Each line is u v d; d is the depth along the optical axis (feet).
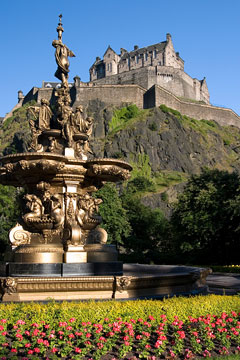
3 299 26.30
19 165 33.78
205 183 112.78
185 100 395.14
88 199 37.11
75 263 31.27
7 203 126.21
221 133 388.98
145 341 20.27
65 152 37.35
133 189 284.41
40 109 39.42
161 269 48.49
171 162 331.98
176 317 22.62
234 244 104.32
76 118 38.68
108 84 377.09
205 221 104.27
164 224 167.22
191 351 20.58
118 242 138.21
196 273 35.12
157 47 426.10
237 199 99.55
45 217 35.40
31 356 18.33
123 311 22.61
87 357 19.19
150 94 360.89
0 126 423.23
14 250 33.88
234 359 20.08
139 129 336.90
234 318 24.41
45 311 21.63
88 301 25.93
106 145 331.16
